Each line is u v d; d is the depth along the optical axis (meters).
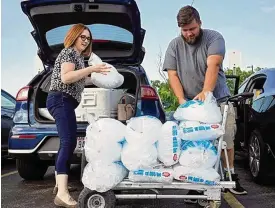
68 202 3.58
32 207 4.02
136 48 5.13
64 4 4.64
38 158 4.53
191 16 3.64
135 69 4.86
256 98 5.03
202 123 3.25
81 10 4.68
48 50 5.21
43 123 4.49
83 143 4.34
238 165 6.36
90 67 3.70
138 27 4.86
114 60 5.26
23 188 4.86
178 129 3.26
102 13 4.74
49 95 3.79
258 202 4.12
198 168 3.20
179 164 3.24
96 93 4.62
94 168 3.22
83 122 4.44
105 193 3.25
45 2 4.59
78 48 3.83
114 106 4.71
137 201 4.14
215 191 3.22
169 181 3.21
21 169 5.14
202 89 3.87
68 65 3.67
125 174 3.30
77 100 3.83
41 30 4.95
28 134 4.44
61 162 3.65
